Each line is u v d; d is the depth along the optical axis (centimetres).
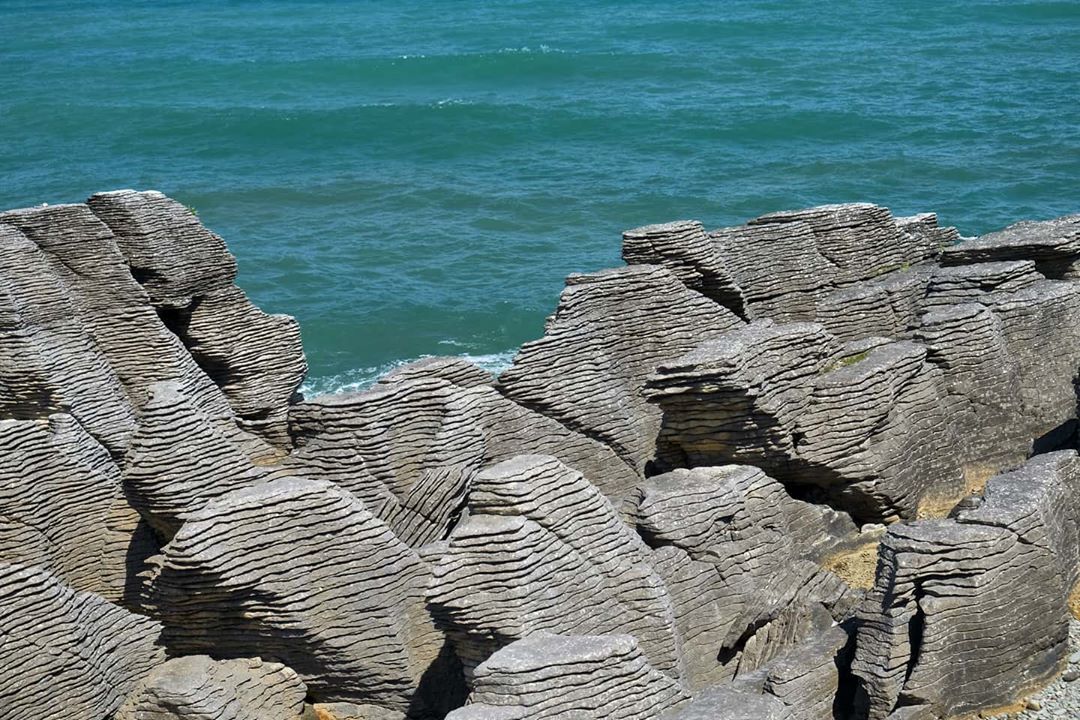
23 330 3066
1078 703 2253
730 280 3288
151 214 3388
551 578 2266
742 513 2608
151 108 11288
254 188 8488
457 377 3086
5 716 2319
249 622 2378
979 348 2995
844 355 2906
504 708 1986
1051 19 14588
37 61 15612
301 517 2366
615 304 3108
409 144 9825
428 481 2803
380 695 2455
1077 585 2473
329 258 6900
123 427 3175
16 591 2323
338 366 5556
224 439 2744
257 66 13712
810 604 2581
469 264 6744
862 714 2253
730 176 8431
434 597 2231
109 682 2436
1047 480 2447
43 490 2756
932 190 7900
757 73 12156
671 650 2345
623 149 9362
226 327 3516
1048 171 8144
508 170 8850
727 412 2723
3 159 9812
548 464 2331
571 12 18275
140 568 2809
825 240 3475
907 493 2872
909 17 15312
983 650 2253
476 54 13025
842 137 9406
